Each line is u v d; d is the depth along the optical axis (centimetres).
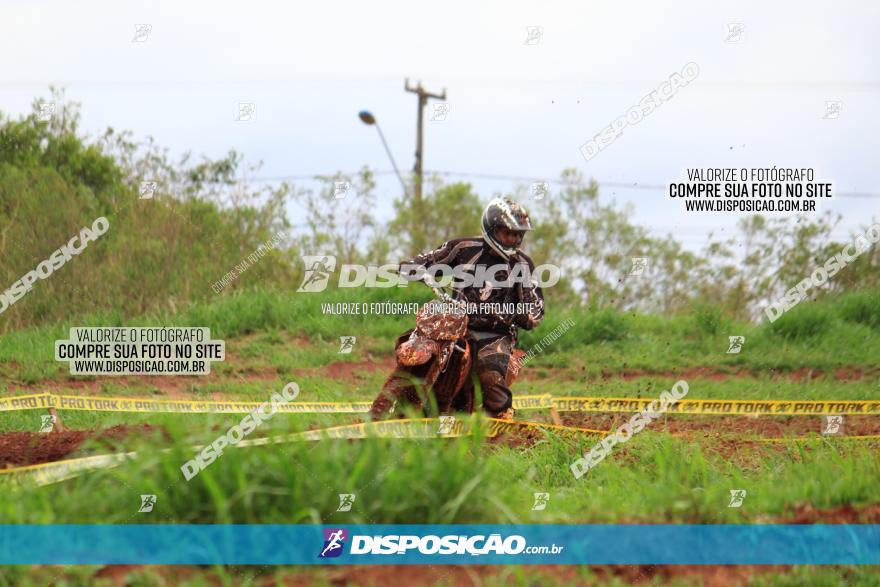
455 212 2973
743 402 1720
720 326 2541
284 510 748
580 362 2280
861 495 903
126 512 742
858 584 757
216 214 2720
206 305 2523
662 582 747
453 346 1246
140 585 669
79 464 850
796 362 2273
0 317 2414
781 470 1100
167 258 2583
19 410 1653
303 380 1975
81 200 2627
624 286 2806
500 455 1115
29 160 2686
